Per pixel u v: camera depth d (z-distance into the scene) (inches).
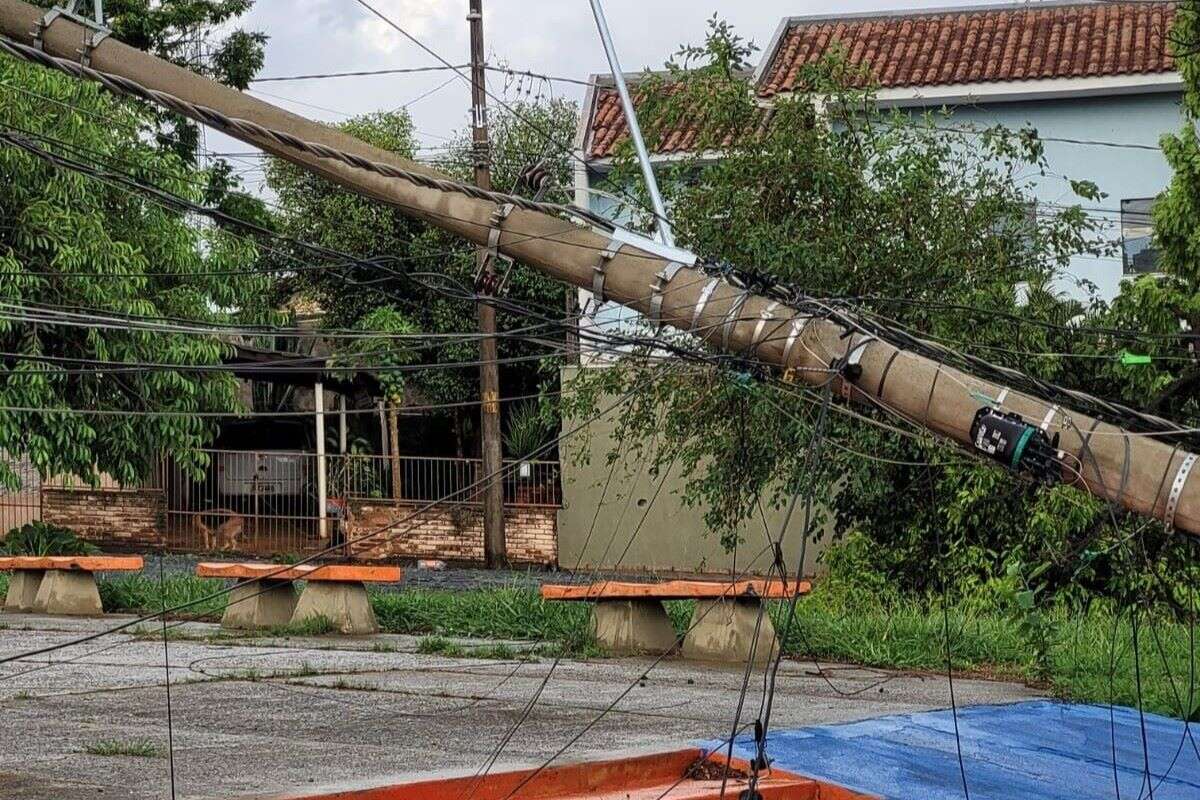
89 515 1026.1
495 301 337.4
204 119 313.4
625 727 356.5
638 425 722.2
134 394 750.5
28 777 275.3
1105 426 281.3
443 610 575.8
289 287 1142.3
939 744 366.0
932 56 949.8
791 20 1021.8
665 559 980.6
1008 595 528.7
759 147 698.2
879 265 684.7
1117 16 964.6
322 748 313.4
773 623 513.0
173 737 323.0
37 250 706.8
